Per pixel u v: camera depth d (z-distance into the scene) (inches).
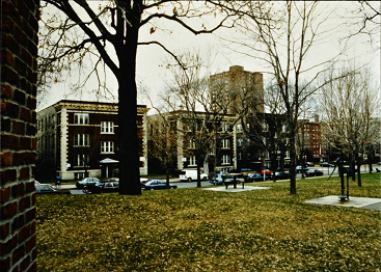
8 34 88.7
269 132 1397.6
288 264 244.7
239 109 1263.5
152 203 399.2
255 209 423.2
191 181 1788.9
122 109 511.8
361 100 957.2
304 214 404.5
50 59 499.2
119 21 511.2
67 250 225.0
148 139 1988.2
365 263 254.5
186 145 1203.9
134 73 521.0
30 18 111.4
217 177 1542.8
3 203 83.1
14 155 93.0
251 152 2365.9
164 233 283.7
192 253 247.6
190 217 350.6
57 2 446.9
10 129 90.4
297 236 309.9
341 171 532.1
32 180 110.9
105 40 552.1
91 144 1644.9
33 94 115.1
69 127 1605.6
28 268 104.6
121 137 508.1
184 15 492.1
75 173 1658.5
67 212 318.3
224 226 323.9
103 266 208.7
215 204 433.4
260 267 235.6
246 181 1718.8
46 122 1327.5
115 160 1774.1
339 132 1044.5
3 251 82.7
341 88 939.3
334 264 249.4
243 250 264.4
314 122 1670.8
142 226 296.8
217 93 1139.3
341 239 307.0
